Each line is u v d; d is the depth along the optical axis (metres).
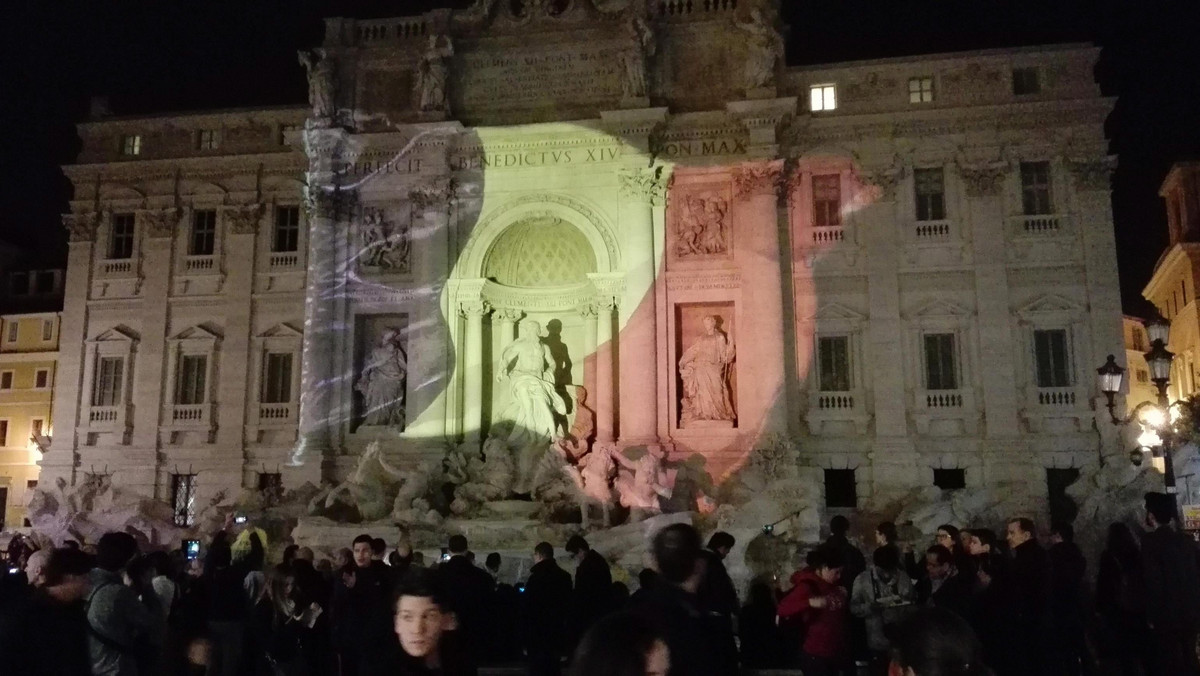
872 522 39.84
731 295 42.47
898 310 42.47
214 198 48.16
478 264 43.81
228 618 14.70
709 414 41.72
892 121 43.28
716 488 40.19
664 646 5.12
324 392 43.38
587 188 43.50
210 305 47.31
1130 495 35.62
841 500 41.88
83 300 48.28
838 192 43.81
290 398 46.00
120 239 49.03
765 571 31.09
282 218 47.84
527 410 41.72
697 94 43.84
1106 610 15.43
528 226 44.50
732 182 43.19
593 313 43.97
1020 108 42.53
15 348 56.25
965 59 43.25
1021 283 42.12
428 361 43.00
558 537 34.72
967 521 36.88
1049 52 42.88
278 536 38.22
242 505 39.97
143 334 47.44
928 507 36.94
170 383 46.88
